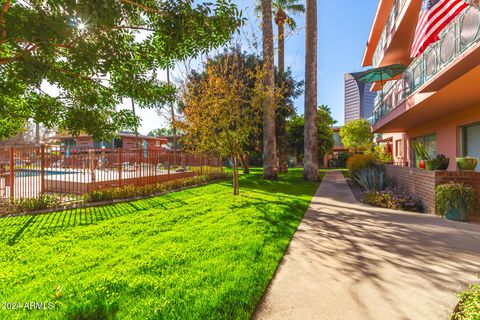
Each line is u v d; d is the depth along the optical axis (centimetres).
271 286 290
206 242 434
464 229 492
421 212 671
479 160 862
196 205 778
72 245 430
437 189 600
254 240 441
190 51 386
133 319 233
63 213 675
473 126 900
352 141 3033
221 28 343
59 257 379
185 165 1614
